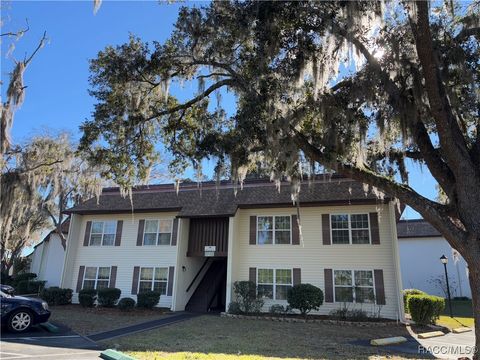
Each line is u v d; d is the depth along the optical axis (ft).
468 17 27.17
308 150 29.60
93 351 28.14
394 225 55.01
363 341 35.81
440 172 25.72
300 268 58.13
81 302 61.93
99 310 58.08
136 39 34.91
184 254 63.46
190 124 39.58
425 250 90.74
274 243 60.54
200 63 34.12
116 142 36.76
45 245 92.73
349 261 56.18
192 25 31.96
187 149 39.42
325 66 29.45
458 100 27.66
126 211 68.49
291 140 29.43
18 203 58.44
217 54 33.06
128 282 65.82
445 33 27.81
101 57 34.65
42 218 92.02
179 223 64.08
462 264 86.38
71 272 69.05
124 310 57.93
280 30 28.17
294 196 36.11
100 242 69.77
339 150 28.89
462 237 23.22
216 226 64.23
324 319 50.72
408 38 27.63
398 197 26.68
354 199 55.93
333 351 30.27
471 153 25.08
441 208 24.86
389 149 34.24
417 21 23.31
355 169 28.55
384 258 54.65
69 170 74.33
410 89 27.84
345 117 29.37
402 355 29.14
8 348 28.53
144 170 39.70
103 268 68.03
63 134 76.84
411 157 33.63
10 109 40.14
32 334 35.50
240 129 30.42
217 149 33.06
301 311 52.65
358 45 27.17
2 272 99.19
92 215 71.82
